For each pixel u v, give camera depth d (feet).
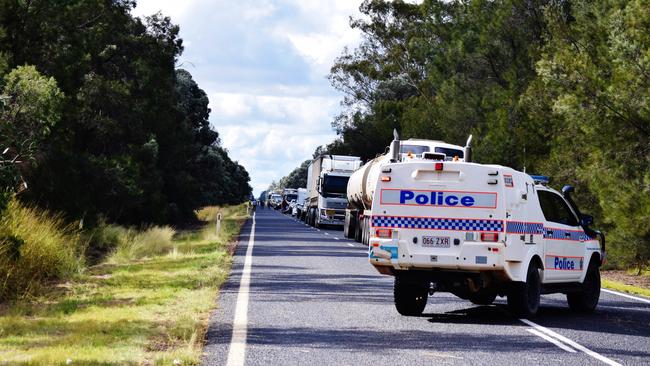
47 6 112.57
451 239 52.34
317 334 44.24
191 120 272.10
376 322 49.60
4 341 38.81
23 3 111.86
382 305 57.62
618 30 81.46
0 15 108.47
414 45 266.77
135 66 162.91
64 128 116.06
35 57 114.42
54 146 113.91
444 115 174.91
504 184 52.06
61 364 33.32
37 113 84.89
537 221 54.49
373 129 301.43
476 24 165.48
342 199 195.93
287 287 66.49
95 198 128.67
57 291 59.98
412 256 52.49
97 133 150.10
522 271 52.42
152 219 168.66
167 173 196.44
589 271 59.26
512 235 52.11
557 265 55.93
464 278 52.70
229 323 46.91
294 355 38.01
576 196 100.32
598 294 59.41
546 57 88.84
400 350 40.01
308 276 76.33
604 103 82.84
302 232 176.14
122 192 132.36
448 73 203.62
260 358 37.14
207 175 277.03
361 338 43.34
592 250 59.41
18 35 111.14
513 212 52.34
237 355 37.45
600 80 84.33
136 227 161.27
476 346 41.73
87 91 140.05
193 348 38.37
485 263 51.75
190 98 271.08
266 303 56.29
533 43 134.41
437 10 234.58
